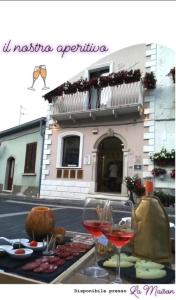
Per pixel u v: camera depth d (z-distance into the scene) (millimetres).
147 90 10867
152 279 966
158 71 10820
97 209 1293
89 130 12117
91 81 11930
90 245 1387
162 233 1202
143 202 1255
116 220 1274
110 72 12070
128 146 10945
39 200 11781
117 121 11430
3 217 6379
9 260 1113
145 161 10398
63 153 12812
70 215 7344
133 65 11570
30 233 1519
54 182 12523
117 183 12672
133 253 1225
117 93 11492
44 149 13156
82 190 11727
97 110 11422
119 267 1016
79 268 1068
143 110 10820
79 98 12359
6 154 15539
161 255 1178
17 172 14578
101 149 12117
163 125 10398
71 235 1748
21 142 14750
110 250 1308
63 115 12320
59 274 971
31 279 920
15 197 12828
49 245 1289
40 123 13406
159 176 9844
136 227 1209
